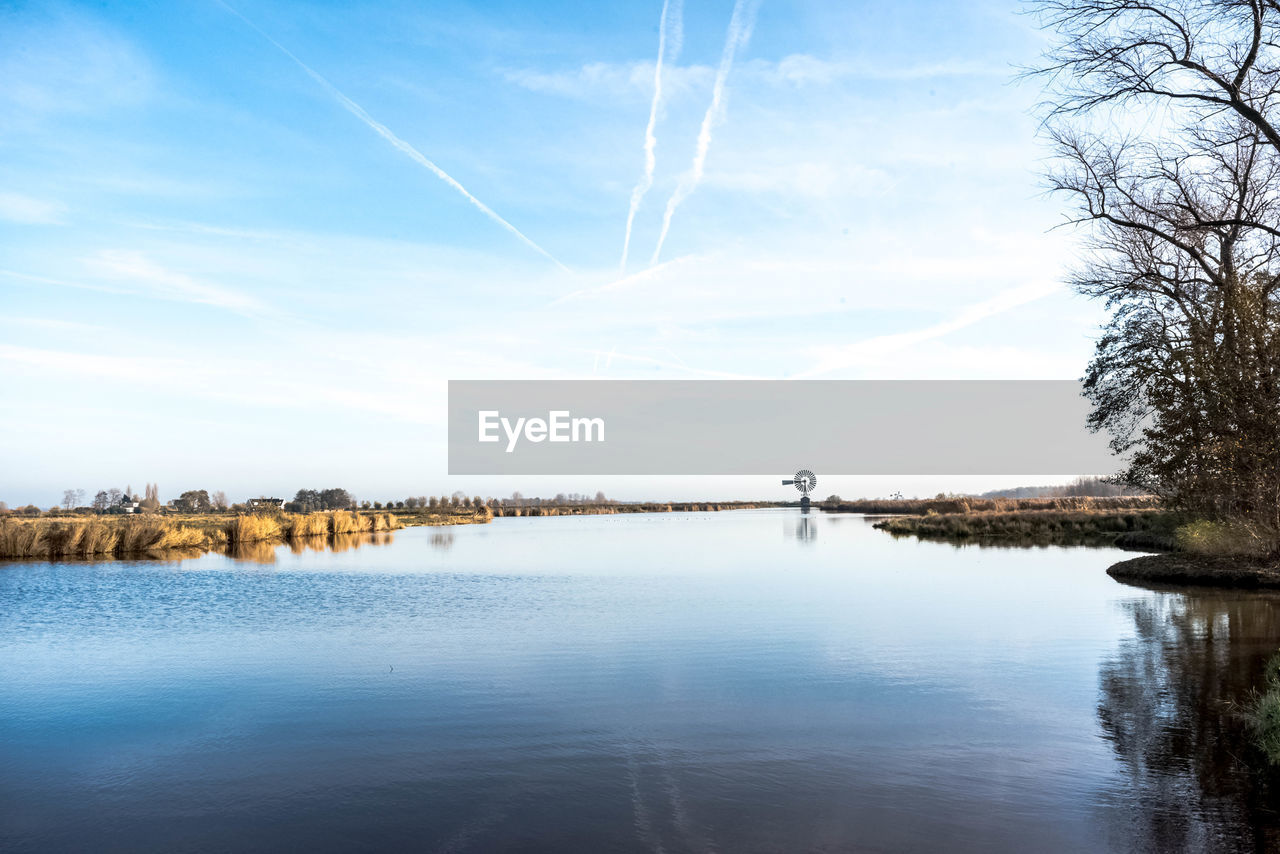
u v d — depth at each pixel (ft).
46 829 18.37
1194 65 40.96
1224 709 26.63
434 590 61.98
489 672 33.32
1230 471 55.88
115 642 40.65
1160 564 67.26
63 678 32.94
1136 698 28.09
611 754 23.03
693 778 21.08
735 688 30.27
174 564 86.99
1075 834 17.29
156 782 21.30
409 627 44.62
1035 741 23.62
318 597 57.88
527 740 24.36
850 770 21.48
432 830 18.07
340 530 156.56
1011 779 20.65
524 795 20.03
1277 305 50.16
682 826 17.99
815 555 94.84
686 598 55.93
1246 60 40.37
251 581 69.10
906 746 23.38
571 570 78.28
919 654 35.96
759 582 65.77
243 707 28.35
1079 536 127.13
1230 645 37.06
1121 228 70.54
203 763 22.74
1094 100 43.21
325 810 19.29
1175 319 67.87
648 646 38.50
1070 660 34.35
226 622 46.75
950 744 23.49
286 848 17.26
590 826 18.08
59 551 99.60
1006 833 17.38
